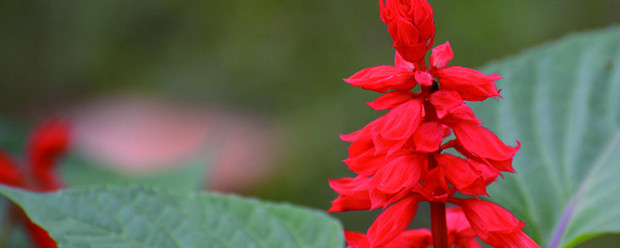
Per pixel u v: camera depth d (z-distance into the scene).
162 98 3.52
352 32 3.04
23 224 0.91
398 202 0.77
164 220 0.82
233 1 3.40
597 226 0.89
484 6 2.66
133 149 3.34
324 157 2.64
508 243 0.77
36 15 3.69
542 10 2.62
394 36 0.76
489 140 0.76
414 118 0.75
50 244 0.89
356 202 0.78
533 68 0.95
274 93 3.05
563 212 0.90
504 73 0.96
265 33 3.21
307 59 3.05
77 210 0.81
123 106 3.57
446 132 0.77
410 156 0.76
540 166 0.92
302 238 0.84
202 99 3.42
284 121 2.90
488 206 0.77
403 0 0.76
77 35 3.70
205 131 3.26
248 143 2.96
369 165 0.77
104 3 3.69
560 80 0.95
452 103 0.75
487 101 0.95
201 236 0.83
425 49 0.76
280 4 3.25
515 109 0.95
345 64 2.97
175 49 3.55
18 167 0.91
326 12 3.12
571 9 2.60
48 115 3.53
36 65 3.64
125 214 0.82
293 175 2.64
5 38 3.61
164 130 3.38
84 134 3.39
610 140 0.93
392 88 0.76
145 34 3.67
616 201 0.90
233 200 0.84
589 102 0.94
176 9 3.55
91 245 0.80
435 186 0.76
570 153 0.93
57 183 0.92
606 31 0.96
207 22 3.47
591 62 0.95
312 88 2.95
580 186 0.91
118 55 3.68
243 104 3.19
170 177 1.05
